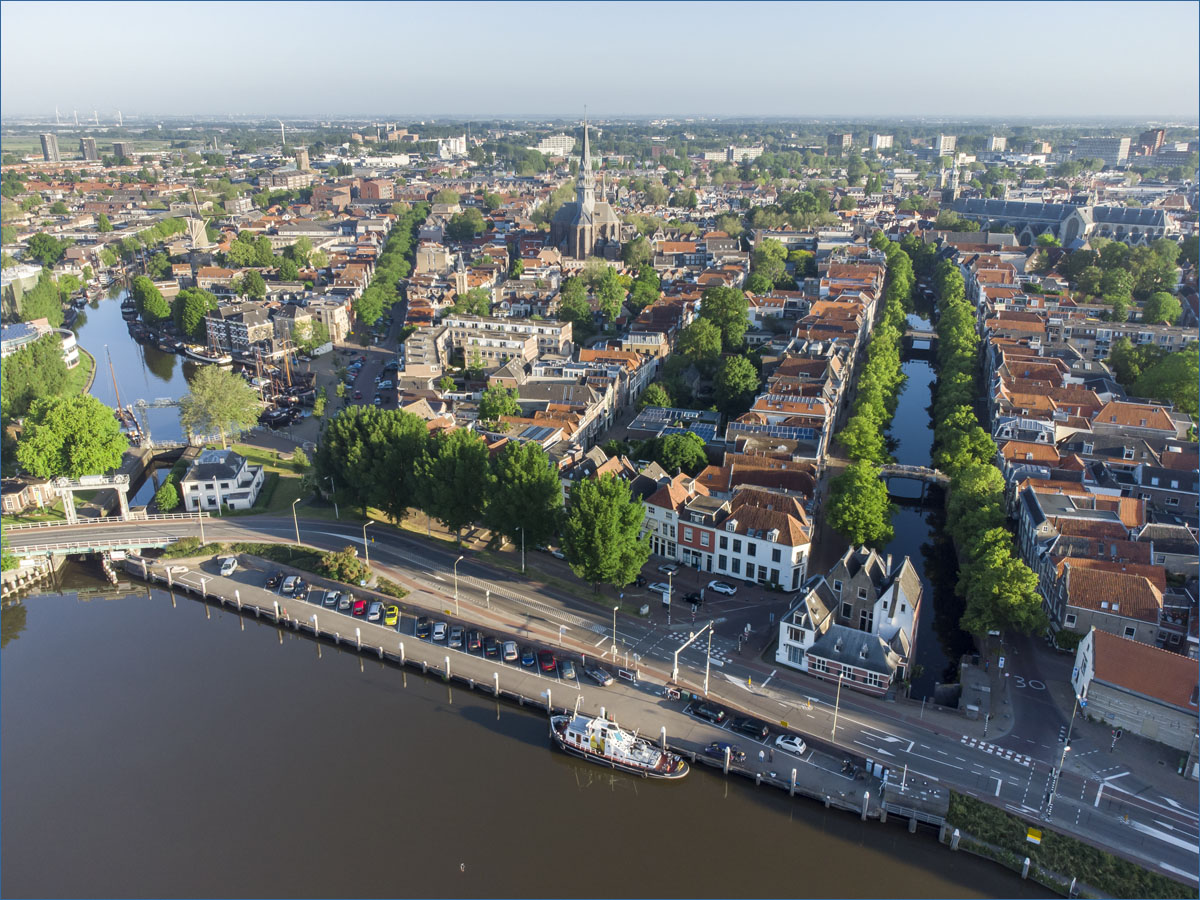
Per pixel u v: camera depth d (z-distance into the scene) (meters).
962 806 104.06
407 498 174.88
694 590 156.12
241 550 174.25
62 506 195.25
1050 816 102.75
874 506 160.75
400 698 132.50
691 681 130.25
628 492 149.75
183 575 166.38
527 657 135.88
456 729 125.38
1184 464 182.12
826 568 163.38
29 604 162.38
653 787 113.94
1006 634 142.00
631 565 146.12
